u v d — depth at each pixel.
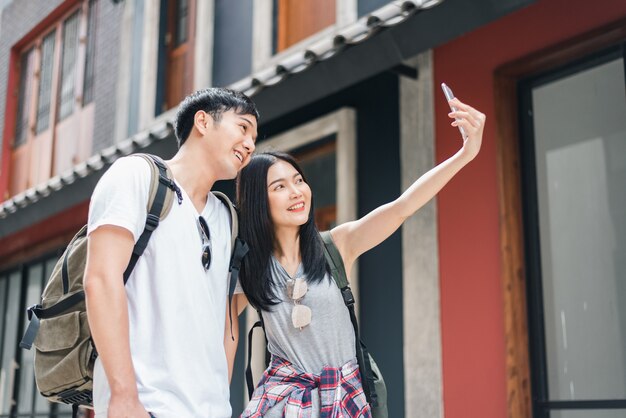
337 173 5.70
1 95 11.94
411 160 5.21
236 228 2.35
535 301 4.55
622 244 4.18
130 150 6.05
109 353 1.92
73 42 10.64
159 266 2.09
